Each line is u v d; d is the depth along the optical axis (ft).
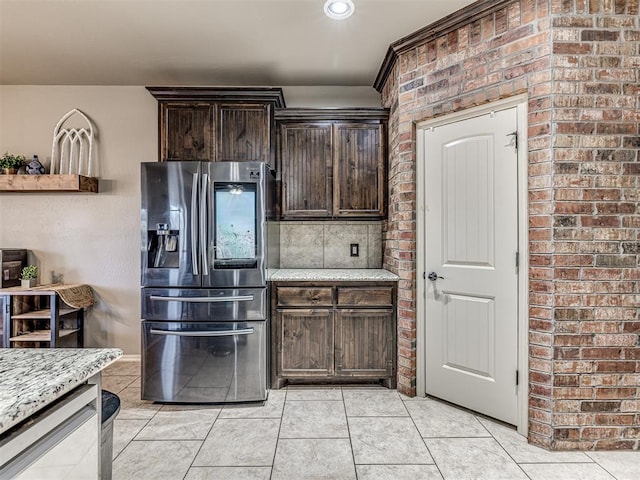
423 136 8.49
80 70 10.18
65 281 11.16
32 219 11.10
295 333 9.10
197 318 8.37
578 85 6.39
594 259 6.42
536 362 6.63
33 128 11.08
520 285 6.98
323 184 10.29
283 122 10.25
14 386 2.48
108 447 3.82
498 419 7.36
